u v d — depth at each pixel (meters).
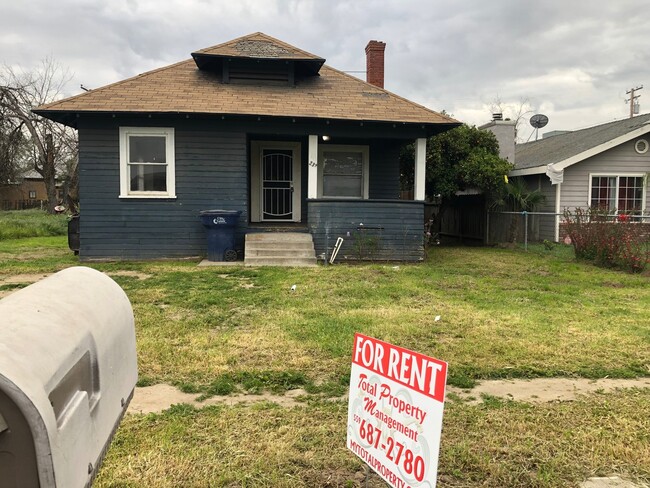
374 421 2.39
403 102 12.75
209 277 9.13
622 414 3.62
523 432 3.33
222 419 3.42
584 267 11.27
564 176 15.94
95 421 1.80
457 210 20.17
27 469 1.34
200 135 11.79
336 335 5.39
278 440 3.17
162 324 5.82
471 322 6.09
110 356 2.01
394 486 2.24
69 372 1.61
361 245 11.79
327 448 3.08
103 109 11.06
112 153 11.56
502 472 2.86
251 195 13.94
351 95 12.86
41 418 1.33
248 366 4.49
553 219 16.08
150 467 2.84
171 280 8.80
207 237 11.55
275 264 10.92
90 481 1.70
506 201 16.64
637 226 11.60
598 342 5.33
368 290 7.96
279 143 13.92
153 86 12.27
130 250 11.77
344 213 11.89
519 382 4.27
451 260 12.48
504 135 19.03
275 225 13.05
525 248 14.62
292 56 12.80
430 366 2.09
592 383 4.26
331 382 4.16
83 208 11.59
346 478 2.80
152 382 4.12
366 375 2.46
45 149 33.12
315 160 12.04
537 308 6.95
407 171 17.95
